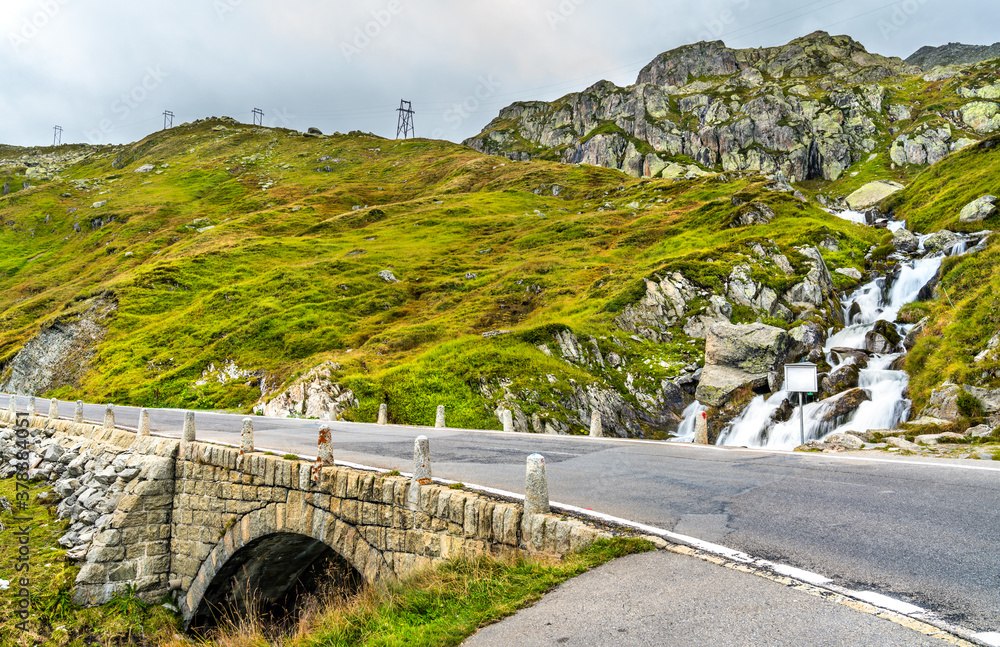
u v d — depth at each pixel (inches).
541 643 177.8
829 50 7652.6
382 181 5275.6
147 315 2176.4
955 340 875.4
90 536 580.1
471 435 717.3
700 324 1425.9
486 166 5098.4
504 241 2751.0
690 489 347.9
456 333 1585.9
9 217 4667.8
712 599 190.7
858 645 154.8
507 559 268.5
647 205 3129.9
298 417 1150.3
